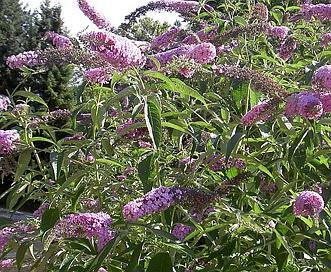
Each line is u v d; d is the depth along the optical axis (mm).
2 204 6566
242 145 1250
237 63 1453
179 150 1427
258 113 1086
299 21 1897
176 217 1244
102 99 1395
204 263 1177
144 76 1162
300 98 1025
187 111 1229
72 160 1268
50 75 7285
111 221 917
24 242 1148
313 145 1183
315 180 1146
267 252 1152
